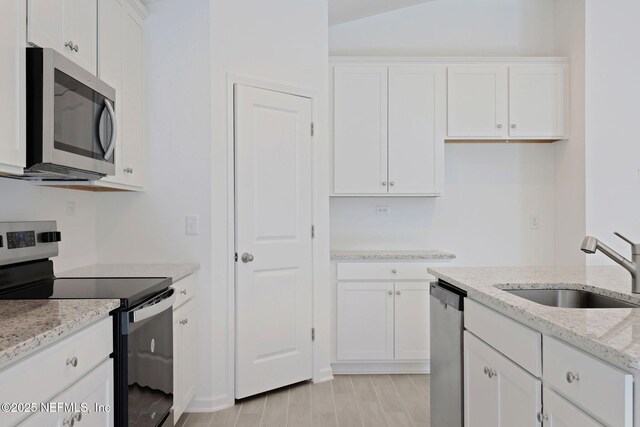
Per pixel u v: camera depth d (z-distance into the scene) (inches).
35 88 65.8
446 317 87.3
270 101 129.8
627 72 149.5
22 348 43.3
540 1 167.5
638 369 37.5
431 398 96.3
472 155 167.5
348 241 165.0
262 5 129.6
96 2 90.7
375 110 152.9
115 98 92.2
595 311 55.6
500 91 154.9
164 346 85.0
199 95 120.3
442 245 166.7
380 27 166.4
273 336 129.6
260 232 127.5
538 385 54.6
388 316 144.5
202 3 120.7
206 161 120.1
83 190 112.2
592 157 149.4
